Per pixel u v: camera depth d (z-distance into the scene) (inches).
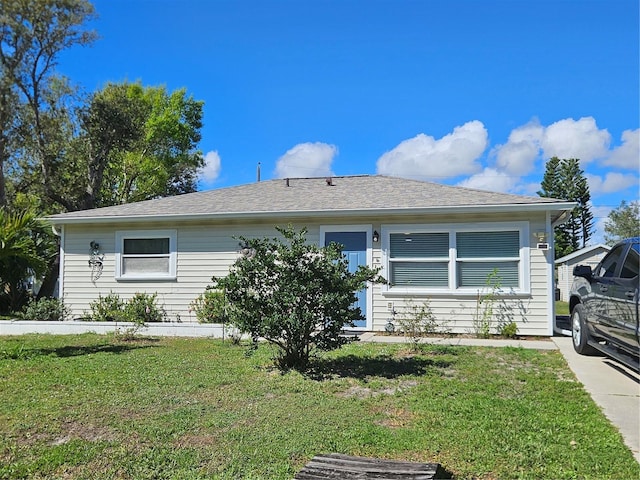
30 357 323.6
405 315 446.0
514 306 430.3
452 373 276.7
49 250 647.8
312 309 285.3
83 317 517.7
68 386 248.4
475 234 443.5
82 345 382.6
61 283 529.0
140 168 1528.1
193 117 1695.4
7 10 922.7
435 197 471.8
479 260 440.8
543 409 208.5
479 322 435.5
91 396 230.4
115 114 1078.4
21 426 190.1
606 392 234.8
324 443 172.7
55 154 1019.9
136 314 477.4
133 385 250.2
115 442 174.6
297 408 213.9
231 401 224.1
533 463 154.8
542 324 424.2
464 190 499.8
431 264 450.6
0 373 275.4
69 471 153.1
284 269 282.0
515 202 426.9
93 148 1077.8
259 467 154.5
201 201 543.2
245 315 282.7
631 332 244.2
